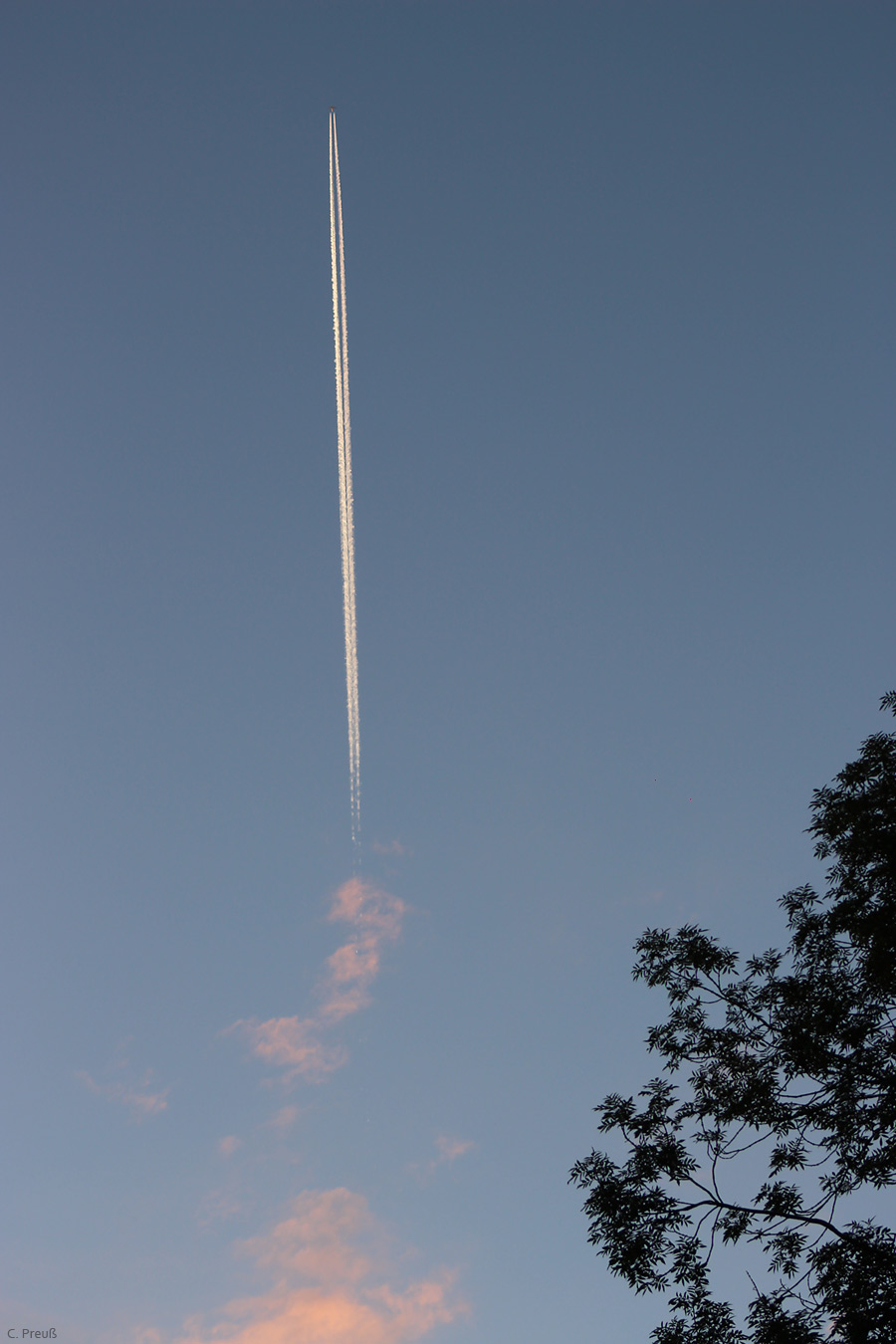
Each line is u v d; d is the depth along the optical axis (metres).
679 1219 23.52
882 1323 21.28
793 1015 24.67
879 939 23.62
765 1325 21.86
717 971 25.97
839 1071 23.94
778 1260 23.00
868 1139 23.28
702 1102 24.72
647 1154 24.19
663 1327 22.36
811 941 25.42
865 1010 24.31
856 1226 22.81
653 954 26.64
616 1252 23.30
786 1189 23.34
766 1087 24.16
